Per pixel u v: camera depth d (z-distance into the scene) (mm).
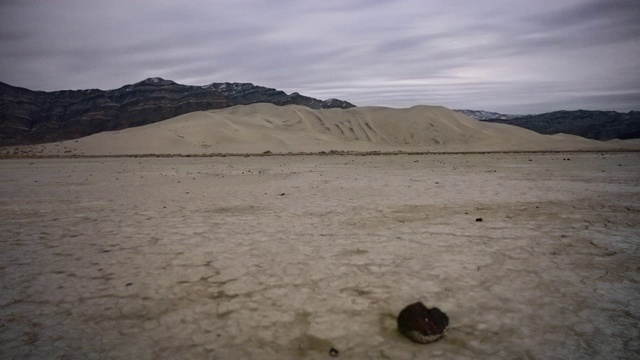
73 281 4285
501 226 6430
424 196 9766
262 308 3547
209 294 3881
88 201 9820
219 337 3064
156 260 4961
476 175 15195
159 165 23891
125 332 3174
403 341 2951
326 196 10039
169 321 3342
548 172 16047
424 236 5871
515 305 3504
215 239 5906
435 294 3764
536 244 5359
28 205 9305
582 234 5852
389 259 4824
